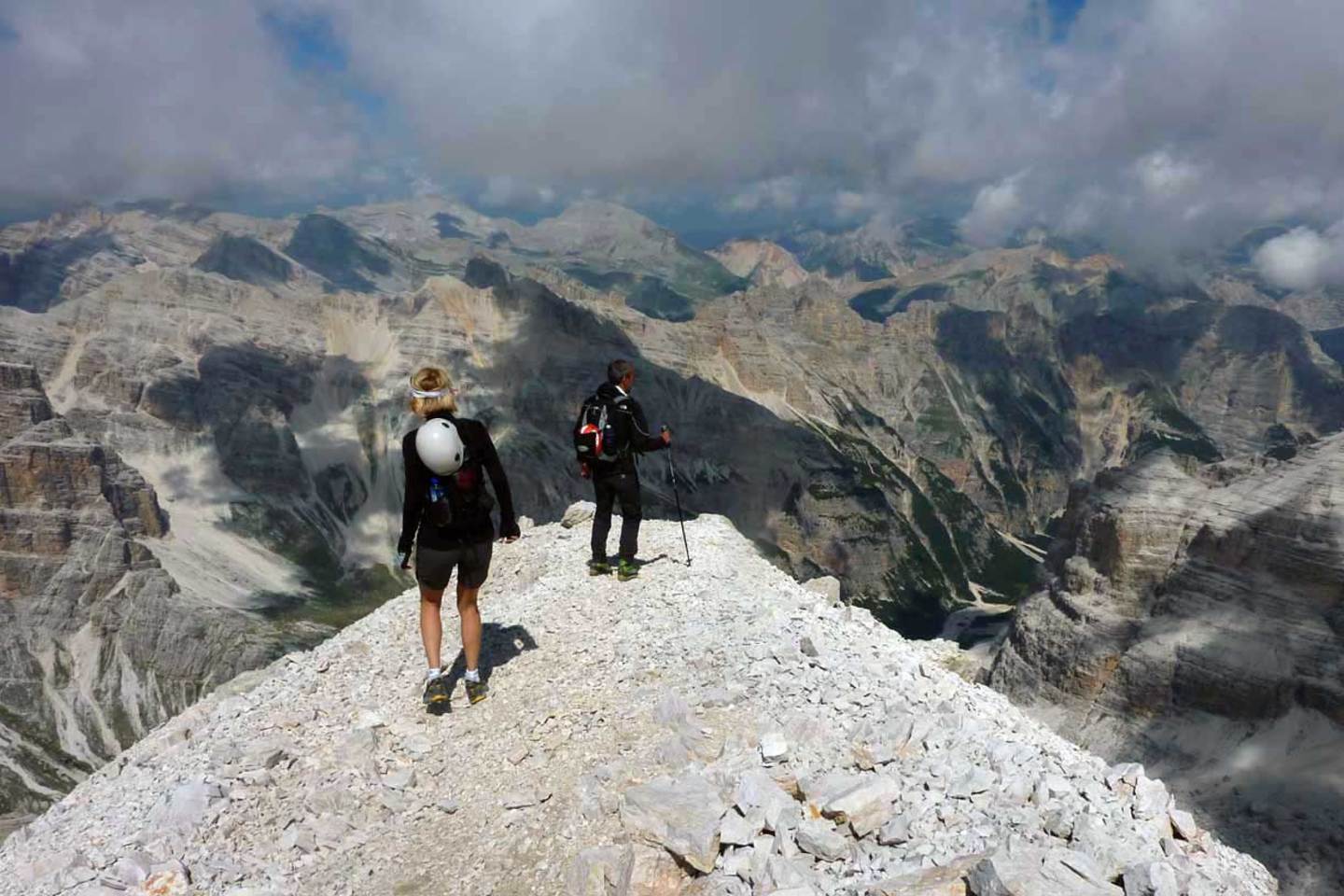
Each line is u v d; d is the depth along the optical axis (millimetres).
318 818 10188
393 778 10789
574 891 8445
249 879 9180
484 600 17312
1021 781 8805
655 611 14984
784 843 8258
